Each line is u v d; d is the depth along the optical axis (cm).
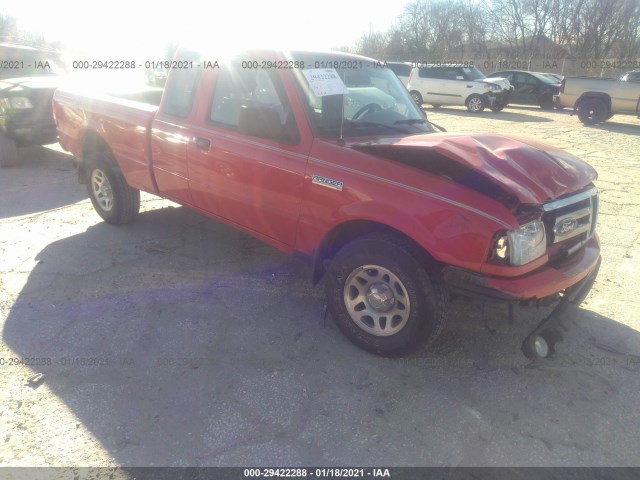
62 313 370
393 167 304
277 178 347
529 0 4553
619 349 344
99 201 543
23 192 664
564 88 1557
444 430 271
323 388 300
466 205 279
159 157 441
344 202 314
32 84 767
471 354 337
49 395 287
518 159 316
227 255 478
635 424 277
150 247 490
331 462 248
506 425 275
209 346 337
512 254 274
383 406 287
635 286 434
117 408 279
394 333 315
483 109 1883
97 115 499
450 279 288
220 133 384
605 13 4184
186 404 284
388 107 404
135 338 343
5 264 445
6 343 333
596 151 1067
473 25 4794
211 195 404
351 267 320
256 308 386
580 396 299
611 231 563
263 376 309
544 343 300
